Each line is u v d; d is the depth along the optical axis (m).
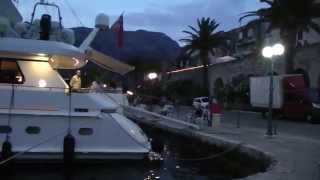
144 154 16.25
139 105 33.84
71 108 15.88
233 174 16.17
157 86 47.88
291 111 39.59
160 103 37.09
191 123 27.03
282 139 21.66
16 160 15.28
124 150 16.00
